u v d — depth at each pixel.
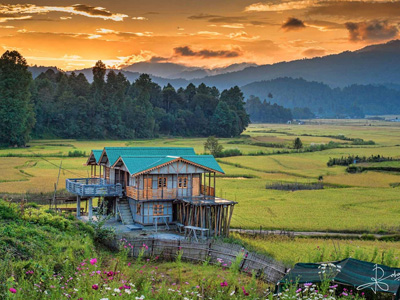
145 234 46.72
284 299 20.75
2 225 31.34
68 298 17.72
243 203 71.25
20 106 157.00
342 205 70.50
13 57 162.25
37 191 70.31
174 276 28.45
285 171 109.44
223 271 30.03
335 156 140.38
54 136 194.50
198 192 52.94
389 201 74.50
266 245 44.94
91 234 37.31
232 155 142.75
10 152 135.25
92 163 61.59
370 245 47.53
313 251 39.34
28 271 21.55
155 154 57.00
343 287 25.23
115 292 16.86
